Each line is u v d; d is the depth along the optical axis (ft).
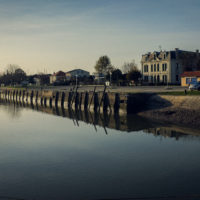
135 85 242.58
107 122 113.80
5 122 122.52
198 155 59.88
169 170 51.03
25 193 43.11
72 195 41.78
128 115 127.03
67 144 75.46
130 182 45.91
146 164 55.06
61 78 456.86
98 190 43.19
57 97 204.85
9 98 318.04
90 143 75.77
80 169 53.57
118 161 57.77
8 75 524.52
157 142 73.20
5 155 65.46
